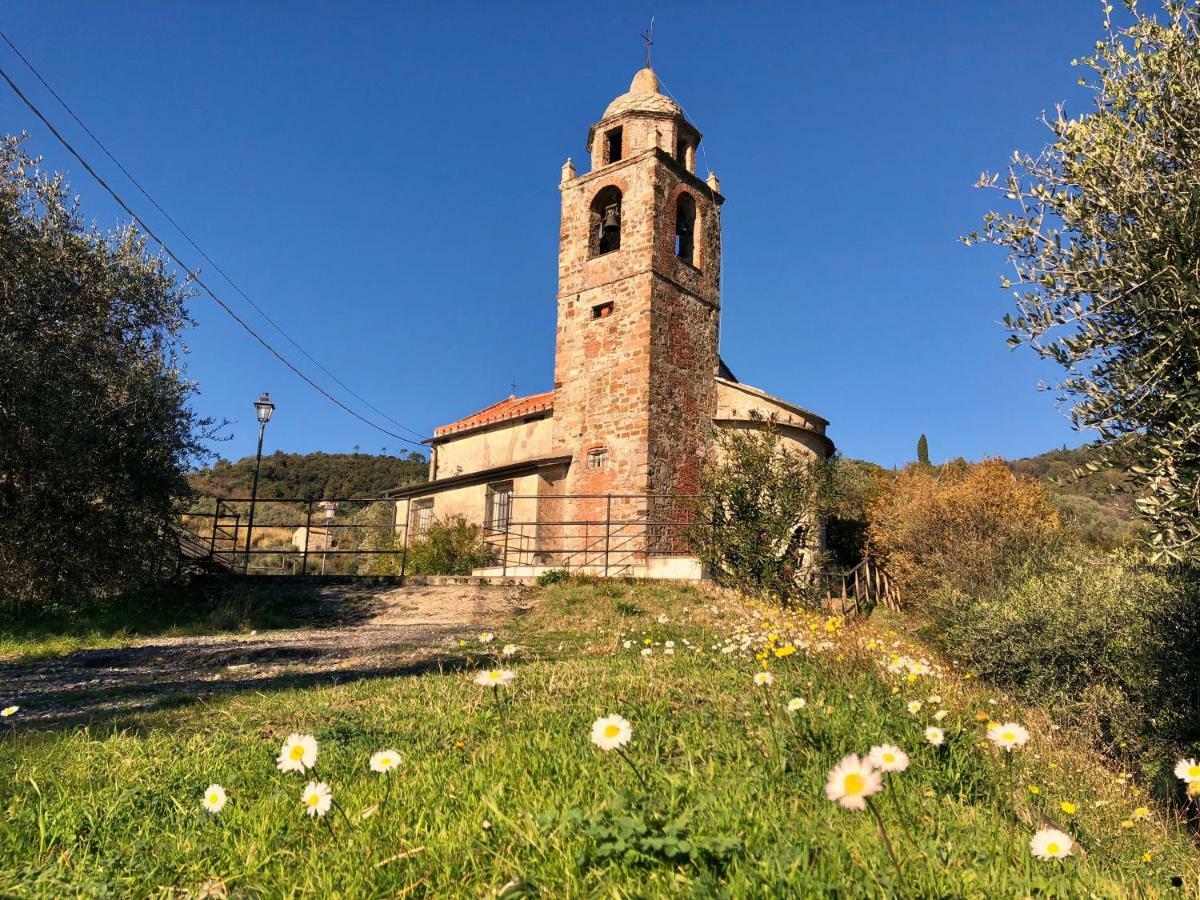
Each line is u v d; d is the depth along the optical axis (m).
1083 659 9.76
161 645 9.85
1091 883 2.51
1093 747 8.08
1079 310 5.74
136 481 12.47
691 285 20.12
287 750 2.74
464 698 5.26
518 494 19.69
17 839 2.86
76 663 8.41
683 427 19.06
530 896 2.22
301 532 35.22
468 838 2.59
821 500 14.59
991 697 6.47
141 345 13.07
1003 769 3.71
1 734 4.86
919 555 20.00
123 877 2.57
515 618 11.86
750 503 14.41
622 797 2.60
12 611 10.88
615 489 18.31
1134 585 9.99
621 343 19.02
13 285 11.12
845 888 2.09
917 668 4.96
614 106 21.33
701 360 20.00
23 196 11.76
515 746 3.59
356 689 5.92
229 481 50.44
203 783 3.48
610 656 7.63
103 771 3.75
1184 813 5.52
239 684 6.87
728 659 6.48
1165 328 5.17
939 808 3.12
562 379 20.00
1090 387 5.53
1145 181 5.49
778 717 3.96
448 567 18.92
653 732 3.91
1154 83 5.61
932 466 30.75
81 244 12.03
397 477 52.94
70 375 11.38
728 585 13.80
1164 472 5.13
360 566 25.23
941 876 2.28
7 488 11.14
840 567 20.95
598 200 20.72
